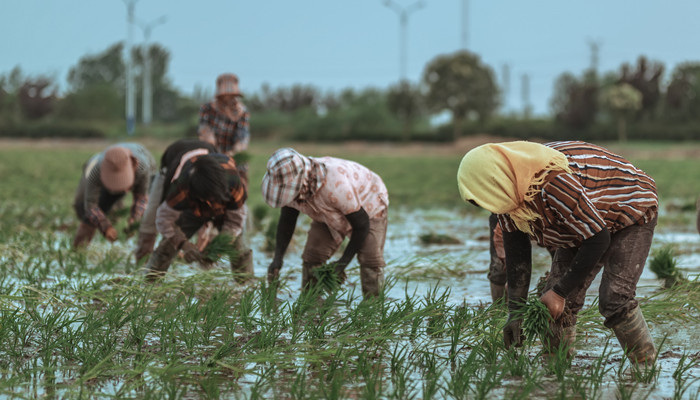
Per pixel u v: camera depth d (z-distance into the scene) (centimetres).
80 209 1130
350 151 6969
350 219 780
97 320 684
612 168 566
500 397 518
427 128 8950
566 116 7819
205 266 888
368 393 502
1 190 2186
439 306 719
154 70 13500
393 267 1033
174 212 863
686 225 1658
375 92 10100
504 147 541
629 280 577
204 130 1209
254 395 509
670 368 588
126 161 1041
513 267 593
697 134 7625
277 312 752
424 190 2823
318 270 792
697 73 8150
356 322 690
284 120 9219
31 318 708
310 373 580
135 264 1004
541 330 568
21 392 528
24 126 8919
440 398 518
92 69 13575
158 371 546
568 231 547
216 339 672
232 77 1194
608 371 577
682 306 778
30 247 1182
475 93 7819
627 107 7250
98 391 536
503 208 537
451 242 1395
